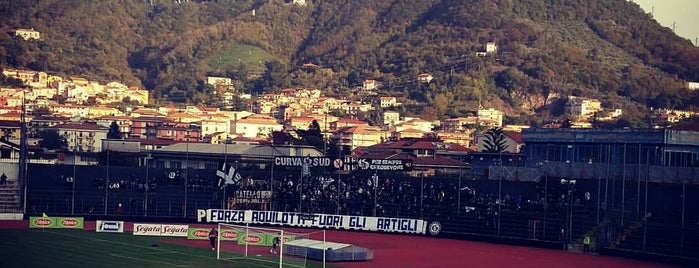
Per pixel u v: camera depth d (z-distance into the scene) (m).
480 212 132.50
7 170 149.88
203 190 153.75
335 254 99.12
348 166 140.62
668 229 111.56
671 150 129.88
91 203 145.75
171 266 90.00
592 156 139.62
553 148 146.12
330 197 148.62
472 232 130.25
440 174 182.12
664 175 122.69
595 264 103.12
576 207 126.75
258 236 107.75
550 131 146.00
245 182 156.50
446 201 141.88
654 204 123.62
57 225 124.88
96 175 155.62
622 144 134.88
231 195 150.12
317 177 159.38
